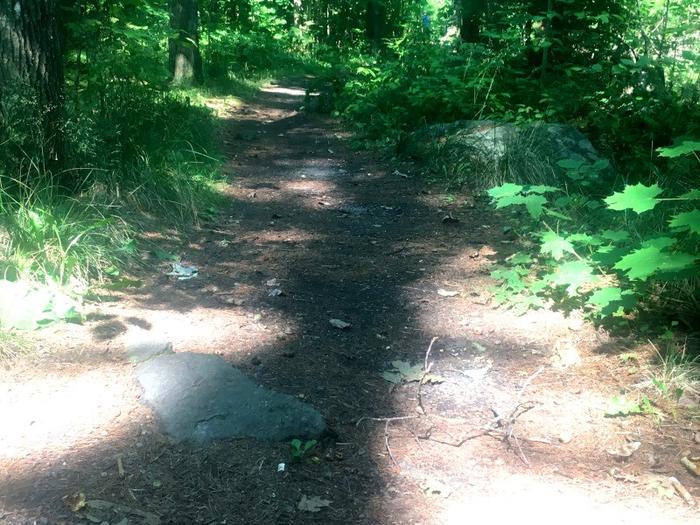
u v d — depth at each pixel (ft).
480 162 25.30
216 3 81.87
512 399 11.29
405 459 9.60
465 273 17.16
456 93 30.42
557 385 11.69
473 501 8.72
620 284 14.90
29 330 12.03
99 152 19.16
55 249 14.23
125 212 18.30
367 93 41.47
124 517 8.01
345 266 17.71
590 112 27.96
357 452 9.71
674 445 9.82
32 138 16.17
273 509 8.42
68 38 21.97
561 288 15.14
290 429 9.82
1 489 8.28
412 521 8.32
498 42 35.40
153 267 16.39
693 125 23.68
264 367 11.80
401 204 23.79
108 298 14.11
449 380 11.91
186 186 21.45
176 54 50.55
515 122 27.32
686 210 17.88
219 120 38.14
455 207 23.18
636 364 12.01
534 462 9.59
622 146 25.20
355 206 23.66
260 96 57.52
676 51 32.12
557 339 13.35
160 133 24.14
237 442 9.55
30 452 9.02
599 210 19.99
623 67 26.22
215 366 11.07
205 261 17.44
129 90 23.47
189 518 8.16
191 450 9.35
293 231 20.72
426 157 27.91
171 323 13.33
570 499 8.75
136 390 10.62
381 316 14.60
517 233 19.52
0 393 10.27
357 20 117.08
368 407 10.92
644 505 8.60
